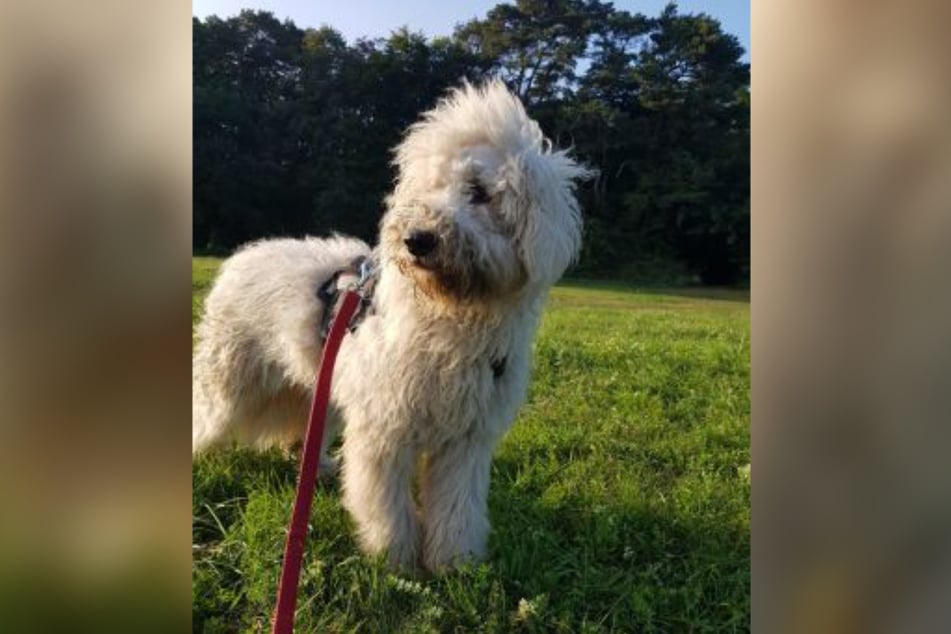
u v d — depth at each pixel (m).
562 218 1.01
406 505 1.07
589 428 1.57
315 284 1.22
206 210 10.47
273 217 10.92
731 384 1.96
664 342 2.61
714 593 1.00
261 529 1.05
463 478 1.06
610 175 10.70
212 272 4.16
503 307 0.99
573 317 3.54
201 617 0.92
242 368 1.31
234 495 1.22
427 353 0.99
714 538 1.12
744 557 1.06
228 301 1.32
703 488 1.27
